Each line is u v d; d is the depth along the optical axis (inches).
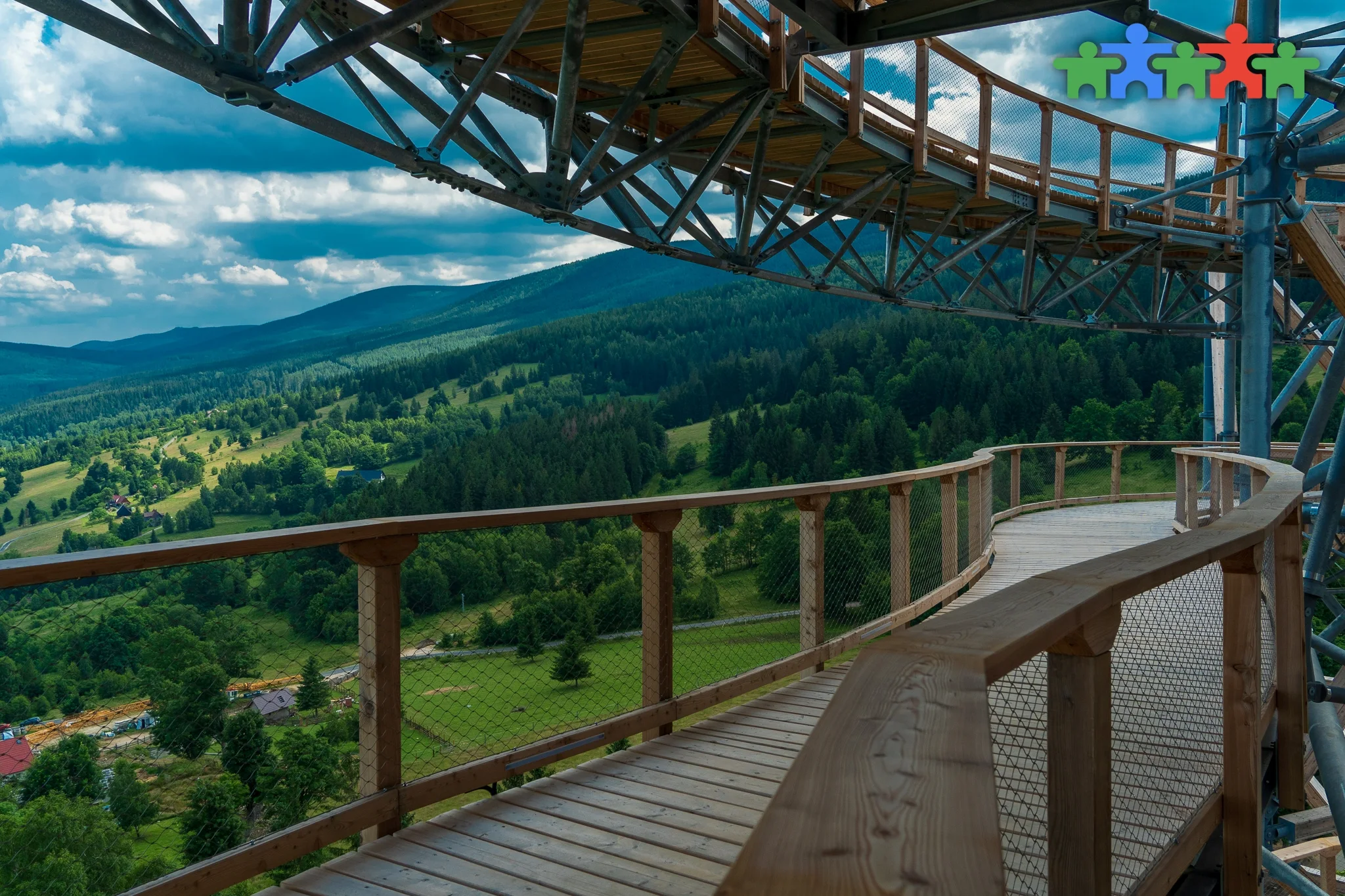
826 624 227.3
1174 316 648.4
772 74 289.9
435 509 2527.1
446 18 252.5
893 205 485.4
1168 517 527.2
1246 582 107.9
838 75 342.6
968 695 35.2
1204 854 117.6
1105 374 2854.3
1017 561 385.4
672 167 369.4
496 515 125.0
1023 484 646.5
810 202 440.8
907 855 23.1
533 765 132.8
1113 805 119.1
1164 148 532.1
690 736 156.9
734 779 137.6
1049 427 2736.2
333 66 217.2
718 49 261.6
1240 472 390.6
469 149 245.1
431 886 104.8
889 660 40.4
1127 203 510.6
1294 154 370.3
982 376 2938.0
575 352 5551.2
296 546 104.8
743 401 3897.6
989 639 43.3
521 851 114.0
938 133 404.5
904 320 3361.2
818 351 3486.7
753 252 374.9
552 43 262.8
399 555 115.8
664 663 156.0
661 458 3255.4
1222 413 692.1
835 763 29.4
